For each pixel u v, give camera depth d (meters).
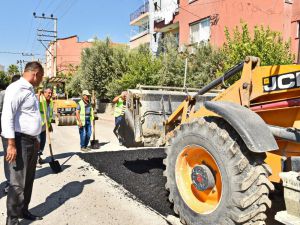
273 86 3.63
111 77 25.38
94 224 4.10
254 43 11.91
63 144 10.41
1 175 6.28
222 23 17.95
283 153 3.90
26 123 3.82
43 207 4.65
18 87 3.73
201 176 3.67
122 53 25.45
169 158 4.11
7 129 3.62
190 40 20.36
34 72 3.89
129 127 6.27
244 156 3.20
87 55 26.77
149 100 6.24
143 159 7.71
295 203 3.03
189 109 4.92
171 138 4.12
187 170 4.02
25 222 4.14
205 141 3.54
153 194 5.18
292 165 3.37
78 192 5.28
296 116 3.74
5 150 4.88
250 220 3.16
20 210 3.87
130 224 4.09
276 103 3.71
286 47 12.34
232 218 3.21
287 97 3.63
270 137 3.16
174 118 5.30
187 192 3.91
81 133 8.97
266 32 12.43
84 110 8.87
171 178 4.07
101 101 27.30
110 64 25.78
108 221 4.18
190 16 20.64
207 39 18.91
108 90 24.53
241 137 3.15
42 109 7.00
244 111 3.38
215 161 3.42
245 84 3.84
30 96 3.86
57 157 8.17
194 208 3.73
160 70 18.36
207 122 3.61
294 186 3.02
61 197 5.05
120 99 10.06
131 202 4.84
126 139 6.48
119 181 5.88
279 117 3.89
